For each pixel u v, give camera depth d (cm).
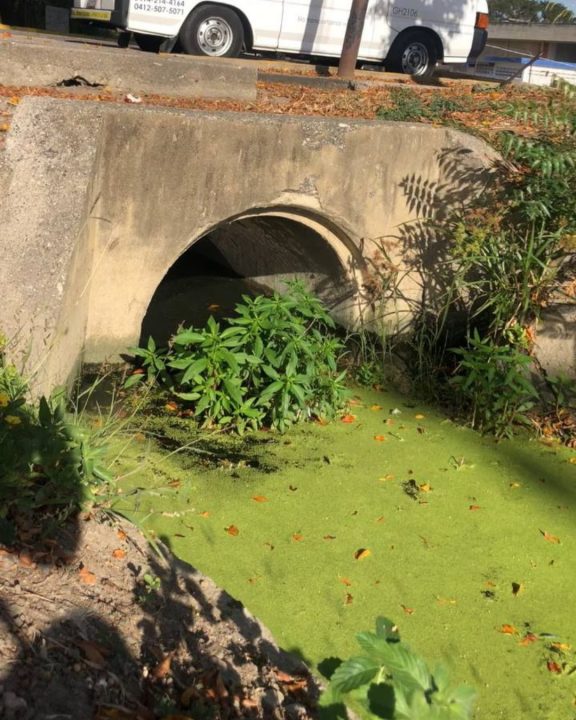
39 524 341
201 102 781
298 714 304
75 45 909
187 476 529
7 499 340
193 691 291
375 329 760
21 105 599
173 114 627
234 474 538
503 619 435
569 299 681
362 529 497
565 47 2756
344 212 718
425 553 482
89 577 326
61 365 542
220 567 446
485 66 1884
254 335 601
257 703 301
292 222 746
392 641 188
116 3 1006
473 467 583
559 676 400
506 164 730
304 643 398
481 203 731
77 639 293
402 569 464
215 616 340
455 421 652
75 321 583
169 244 657
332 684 178
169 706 279
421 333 716
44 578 315
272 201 687
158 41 1118
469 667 400
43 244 531
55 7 2184
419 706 168
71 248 534
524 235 709
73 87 747
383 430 624
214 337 590
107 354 665
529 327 674
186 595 345
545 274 668
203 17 1026
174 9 1012
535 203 674
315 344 625
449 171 739
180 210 652
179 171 642
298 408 607
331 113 819
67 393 579
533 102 873
